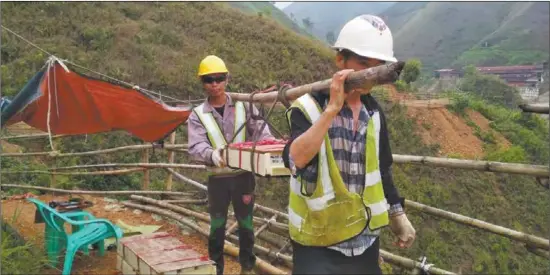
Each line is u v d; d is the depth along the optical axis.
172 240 4.11
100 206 6.68
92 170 12.16
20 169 9.57
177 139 17.34
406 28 168.12
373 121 1.91
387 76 1.50
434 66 136.25
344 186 1.80
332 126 1.86
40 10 28.72
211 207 3.64
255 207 5.57
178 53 30.83
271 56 35.53
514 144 36.56
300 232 1.89
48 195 7.76
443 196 24.97
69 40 27.11
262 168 2.44
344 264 1.88
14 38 24.31
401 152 31.55
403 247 2.22
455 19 159.12
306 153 1.69
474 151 34.50
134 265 3.75
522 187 28.22
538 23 136.50
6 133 12.27
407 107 36.47
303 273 1.87
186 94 27.55
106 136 16.92
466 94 42.19
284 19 97.31
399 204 2.17
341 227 1.83
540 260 23.36
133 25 31.62
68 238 3.84
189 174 14.44
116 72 25.92
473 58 123.62
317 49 38.22
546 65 103.50
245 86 30.66
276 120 13.61
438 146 34.03
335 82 1.63
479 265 21.31
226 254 4.70
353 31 1.84
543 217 27.08
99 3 33.09
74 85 4.79
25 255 3.85
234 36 36.28
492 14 158.25
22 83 19.69
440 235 22.00
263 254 4.70
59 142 14.79
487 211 25.86
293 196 1.93
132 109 5.23
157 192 6.82
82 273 4.02
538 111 2.28
